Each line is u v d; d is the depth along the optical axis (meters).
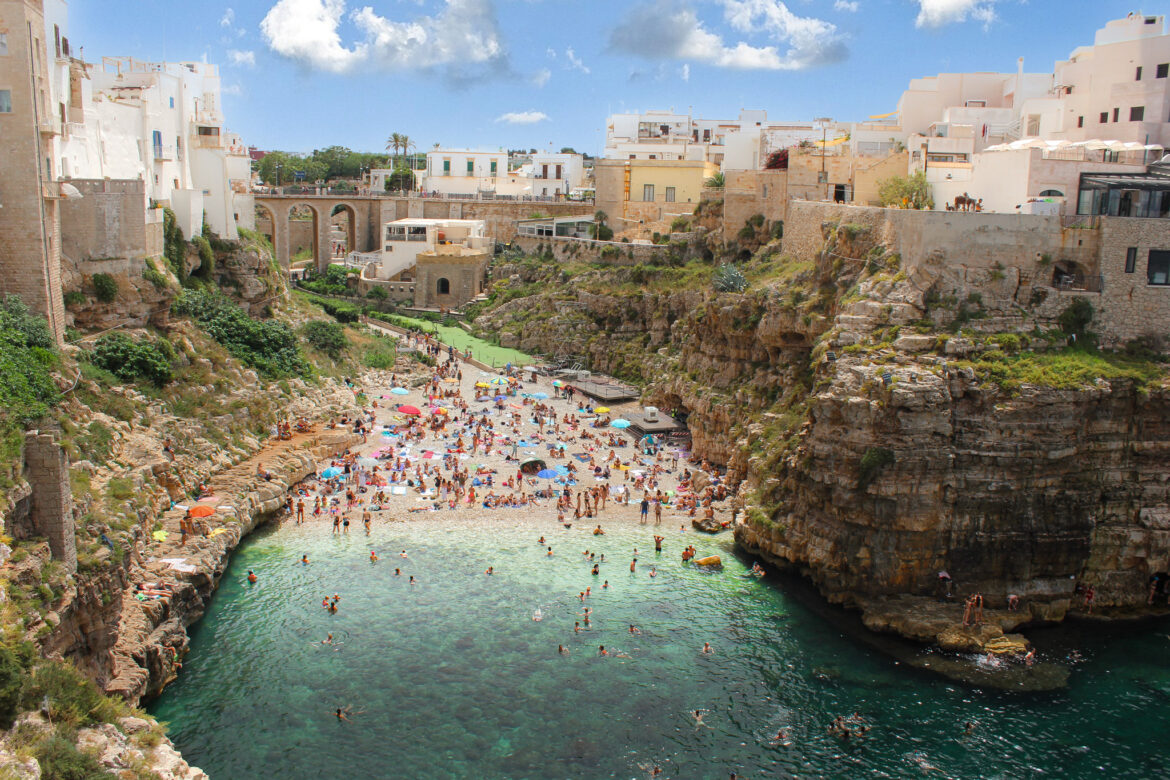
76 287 69.00
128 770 31.73
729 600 57.50
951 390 54.66
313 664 49.56
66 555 40.22
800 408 67.38
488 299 140.38
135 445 59.59
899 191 75.94
